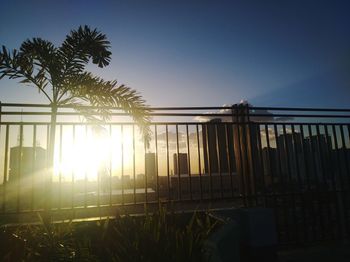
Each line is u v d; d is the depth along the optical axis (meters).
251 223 3.57
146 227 2.43
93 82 3.57
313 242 4.12
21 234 2.59
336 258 3.62
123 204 3.49
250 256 3.53
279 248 3.97
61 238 2.59
